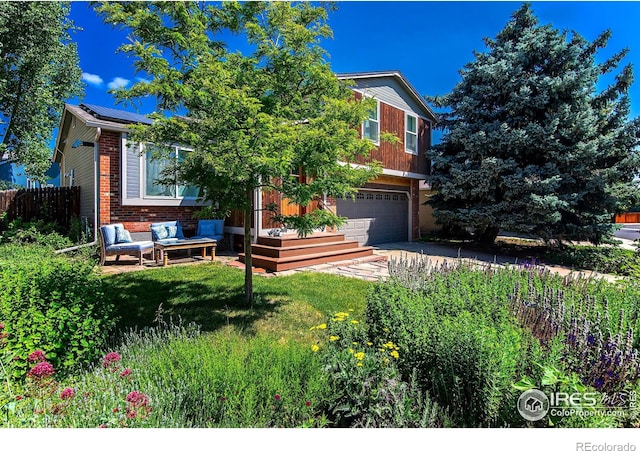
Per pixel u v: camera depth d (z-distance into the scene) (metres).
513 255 10.62
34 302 2.84
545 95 10.20
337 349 2.58
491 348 2.03
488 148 11.04
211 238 8.96
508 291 3.60
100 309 3.33
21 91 14.77
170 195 9.32
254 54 4.19
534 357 2.03
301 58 4.06
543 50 10.65
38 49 14.28
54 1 13.98
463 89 12.28
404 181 13.52
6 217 9.46
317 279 6.24
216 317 4.18
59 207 10.00
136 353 2.77
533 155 10.98
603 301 3.25
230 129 3.46
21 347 2.55
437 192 13.44
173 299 4.88
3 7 12.84
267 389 2.07
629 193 9.95
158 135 3.75
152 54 3.61
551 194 10.03
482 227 11.88
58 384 2.37
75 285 3.25
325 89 4.29
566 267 8.82
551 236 10.38
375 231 12.51
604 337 2.30
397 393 2.10
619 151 10.29
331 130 3.69
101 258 7.50
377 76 11.08
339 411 2.15
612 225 10.10
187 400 2.08
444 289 3.49
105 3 3.49
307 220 4.33
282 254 7.48
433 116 13.54
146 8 3.77
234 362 2.29
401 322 2.72
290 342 2.91
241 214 9.91
